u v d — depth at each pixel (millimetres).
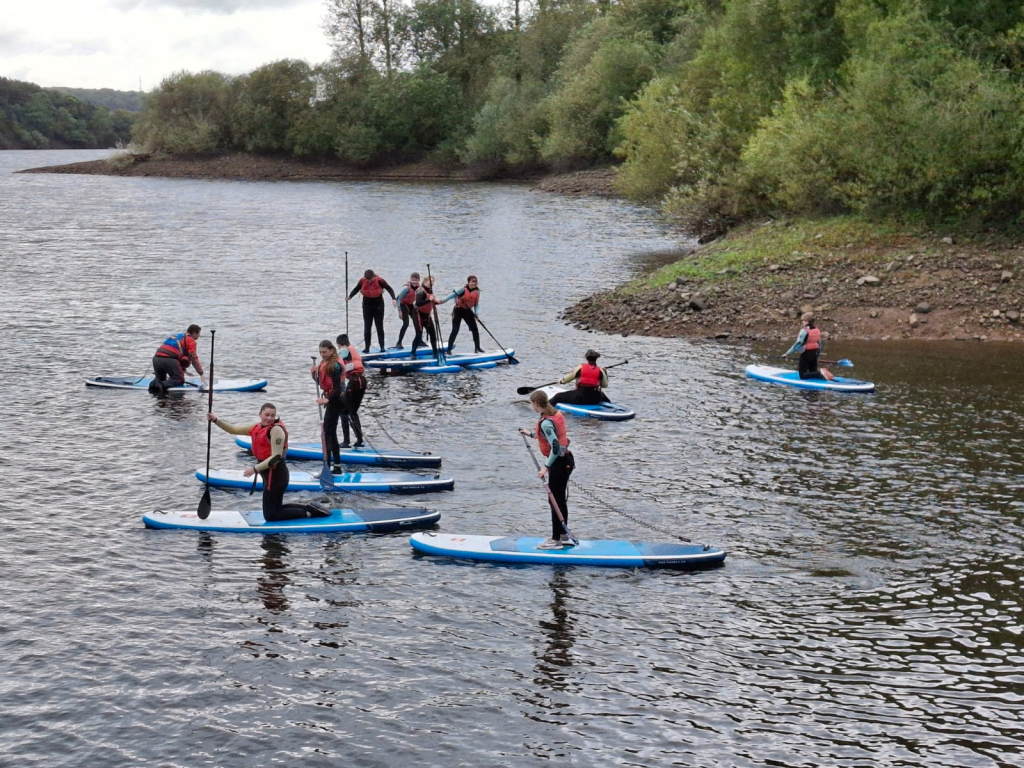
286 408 18844
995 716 8836
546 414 12211
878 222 30250
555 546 12289
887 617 10641
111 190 80438
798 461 15586
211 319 27578
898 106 29766
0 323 26594
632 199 46031
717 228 39062
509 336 25719
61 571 11594
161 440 16703
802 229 31422
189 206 64875
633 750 8422
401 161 101062
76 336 25141
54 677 9398
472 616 10742
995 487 14328
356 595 11195
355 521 13109
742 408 18719
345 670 9609
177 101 108375
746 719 8852
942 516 13297
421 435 17219
